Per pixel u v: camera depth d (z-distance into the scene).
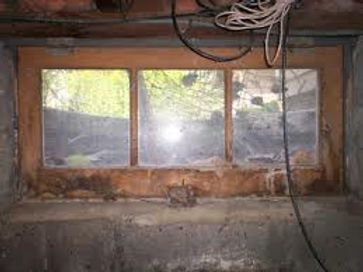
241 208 2.18
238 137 2.28
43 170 2.26
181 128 2.28
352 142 2.23
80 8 1.54
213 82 2.26
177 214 2.13
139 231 2.07
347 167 2.27
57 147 2.27
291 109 2.27
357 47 2.18
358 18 1.66
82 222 2.07
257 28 1.64
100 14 1.58
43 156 2.27
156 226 2.07
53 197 2.27
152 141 2.28
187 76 2.26
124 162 2.28
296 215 2.08
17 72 2.23
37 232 2.05
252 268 2.09
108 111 2.27
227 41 2.14
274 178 2.28
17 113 2.24
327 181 2.29
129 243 2.07
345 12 1.58
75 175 2.27
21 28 1.70
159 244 2.08
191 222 2.08
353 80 2.21
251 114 2.28
